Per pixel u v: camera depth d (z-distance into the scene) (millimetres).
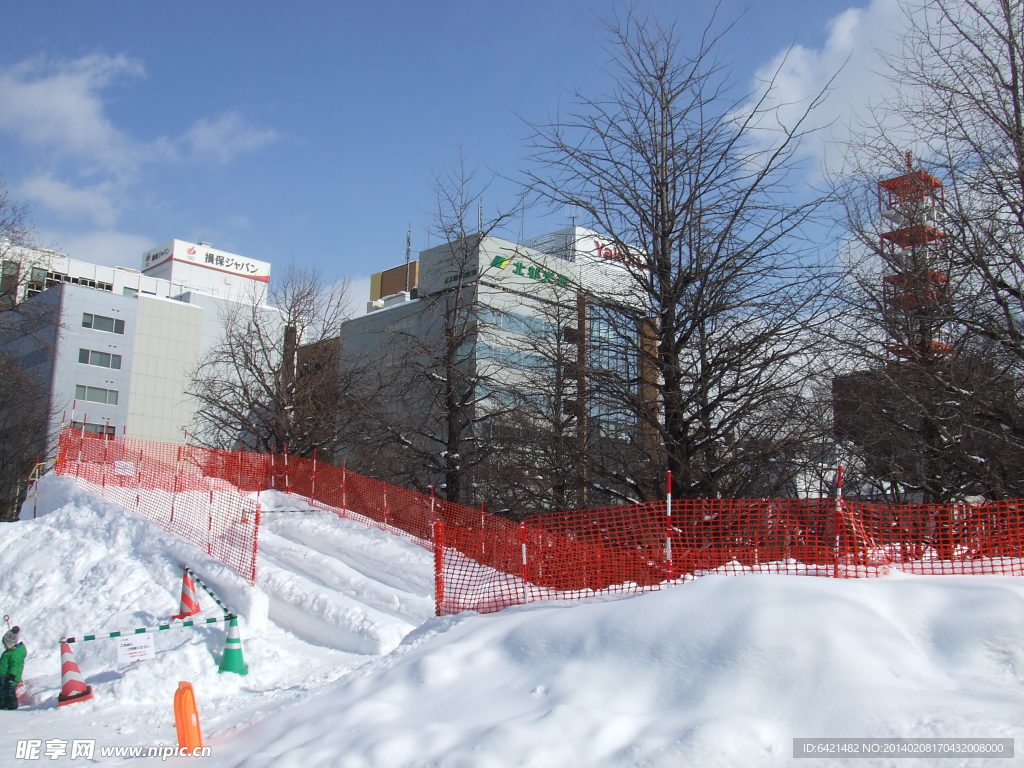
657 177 16250
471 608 10258
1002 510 9086
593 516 12281
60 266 78812
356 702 7547
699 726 5730
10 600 17016
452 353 22344
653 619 7195
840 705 5746
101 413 65938
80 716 10320
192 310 71375
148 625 14258
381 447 24906
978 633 6293
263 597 14461
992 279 13094
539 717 6375
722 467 15219
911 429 15773
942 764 5004
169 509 20266
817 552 9773
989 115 13422
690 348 15930
